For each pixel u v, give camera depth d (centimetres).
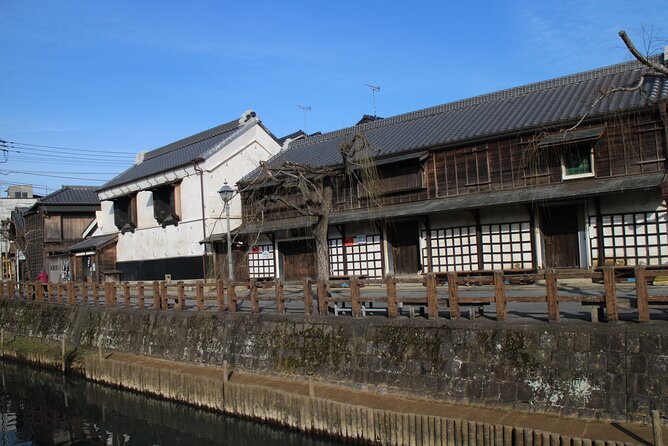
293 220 2844
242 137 3372
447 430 1025
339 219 2572
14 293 3142
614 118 1919
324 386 1342
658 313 1162
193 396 1539
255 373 1532
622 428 931
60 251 4362
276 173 2339
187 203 3284
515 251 2156
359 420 1148
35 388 2158
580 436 908
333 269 2744
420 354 1218
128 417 1755
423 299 1289
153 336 1930
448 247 2328
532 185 2103
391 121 3091
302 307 1823
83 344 2259
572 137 1942
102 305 2361
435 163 2384
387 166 2523
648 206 1855
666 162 1825
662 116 1811
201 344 1733
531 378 1065
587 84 2355
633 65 2280
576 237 2062
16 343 2609
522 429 941
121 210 3872
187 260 3284
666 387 938
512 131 2128
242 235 2930
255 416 1363
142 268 3659
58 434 1602
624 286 1697
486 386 1109
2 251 5372
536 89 2564
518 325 1109
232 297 1709
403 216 2319
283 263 3002
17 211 5294
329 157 2838
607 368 998
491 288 1988
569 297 1086
